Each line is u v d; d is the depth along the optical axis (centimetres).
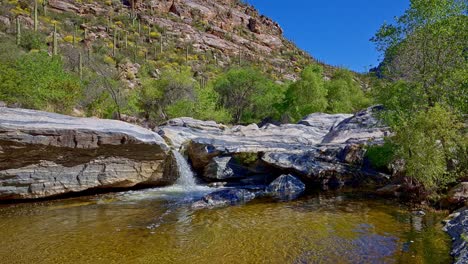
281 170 1377
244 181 1364
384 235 707
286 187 1238
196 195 1175
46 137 967
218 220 846
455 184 992
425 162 940
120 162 1180
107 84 2655
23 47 3691
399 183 1124
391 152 1128
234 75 3503
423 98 1108
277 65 8119
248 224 809
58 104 1941
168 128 1742
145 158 1238
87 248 654
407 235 702
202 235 729
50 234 738
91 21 6019
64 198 1094
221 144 1453
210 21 8888
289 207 981
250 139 1633
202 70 5703
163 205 1017
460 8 1098
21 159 965
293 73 7712
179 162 1403
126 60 4594
